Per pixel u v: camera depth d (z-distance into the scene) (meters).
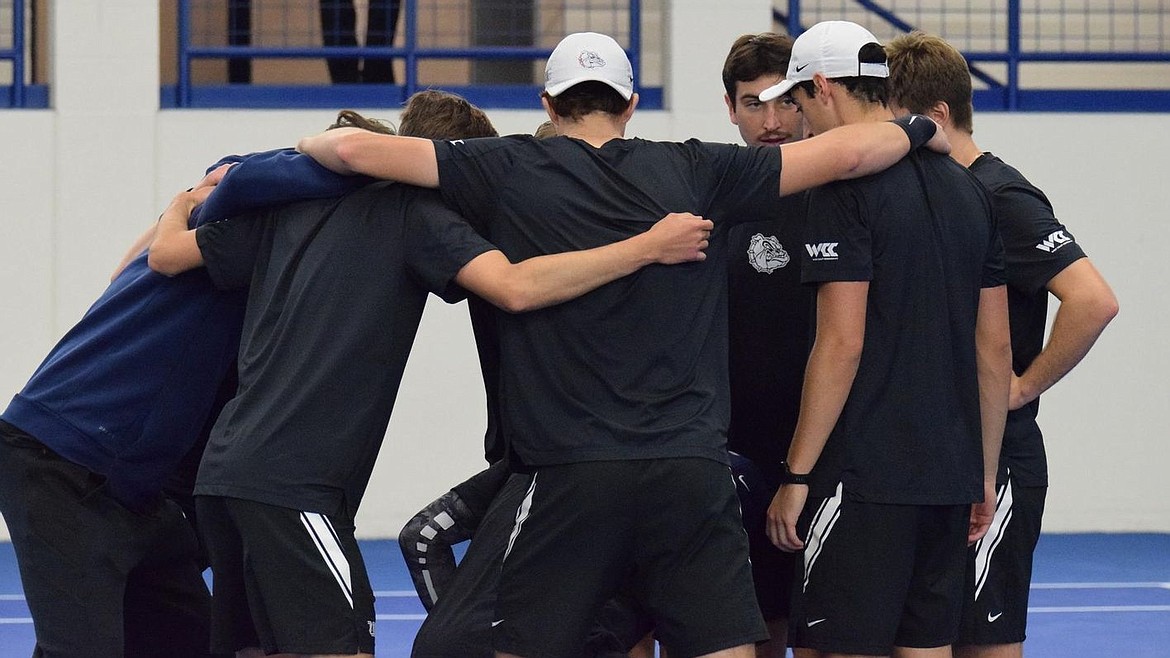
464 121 8.44
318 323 7.41
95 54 20.84
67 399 8.27
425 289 7.60
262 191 7.65
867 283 7.50
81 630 8.12
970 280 7.81
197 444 9.09
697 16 21.44
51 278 20.83
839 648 7.65
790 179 7.39
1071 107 22.94
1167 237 22.06
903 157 7.73
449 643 7.73
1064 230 8.56
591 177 7.27
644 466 7.00
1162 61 22.69
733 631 7.06
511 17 23.16
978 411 7.88
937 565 7.88
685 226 7.05
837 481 7.63
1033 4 23.84
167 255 8.05
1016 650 8.62
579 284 6.99
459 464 21.48
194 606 8.94
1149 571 18.91
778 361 8.87
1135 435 22.08
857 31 7.98
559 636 7.14
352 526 7.59
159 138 21.00
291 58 22.47
